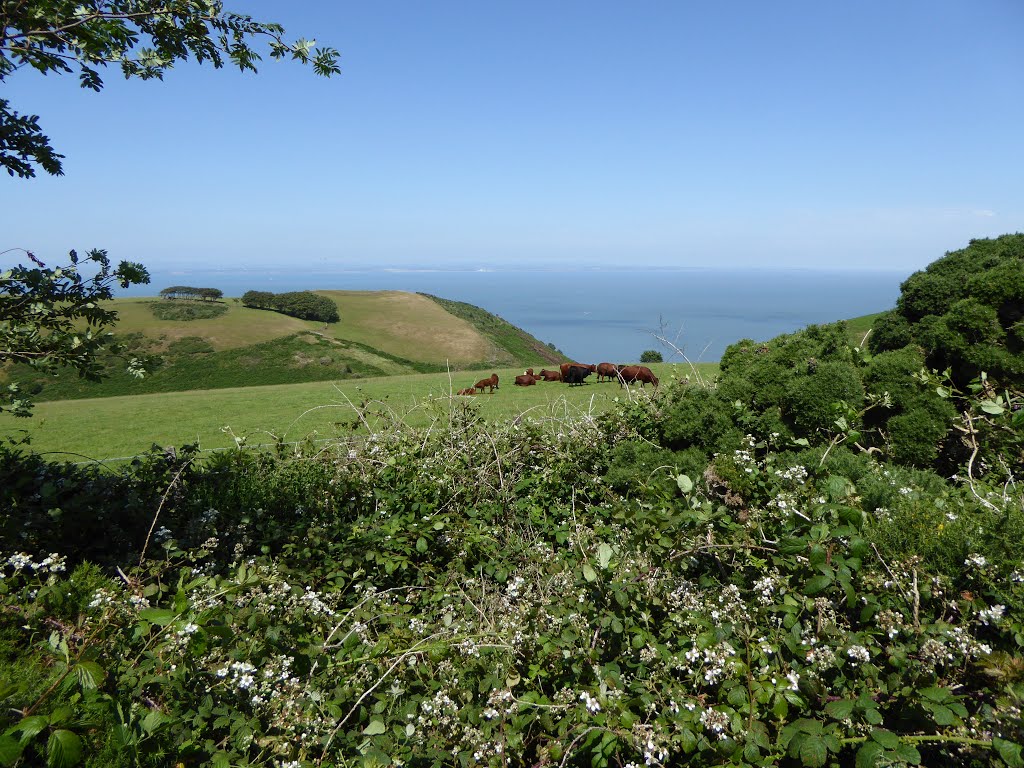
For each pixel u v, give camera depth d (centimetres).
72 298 387
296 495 545
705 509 333
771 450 571
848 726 214
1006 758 179
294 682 251
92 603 275
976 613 264
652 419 636
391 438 693
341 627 330
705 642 244
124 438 1383
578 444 623
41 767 200
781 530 323
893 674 234
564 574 333
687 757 219
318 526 449
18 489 447
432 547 448
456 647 289
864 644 251
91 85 408
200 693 247
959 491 412
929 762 222
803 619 273
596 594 290
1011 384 592
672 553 321
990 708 210
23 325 380
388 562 403
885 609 271
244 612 291
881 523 340
